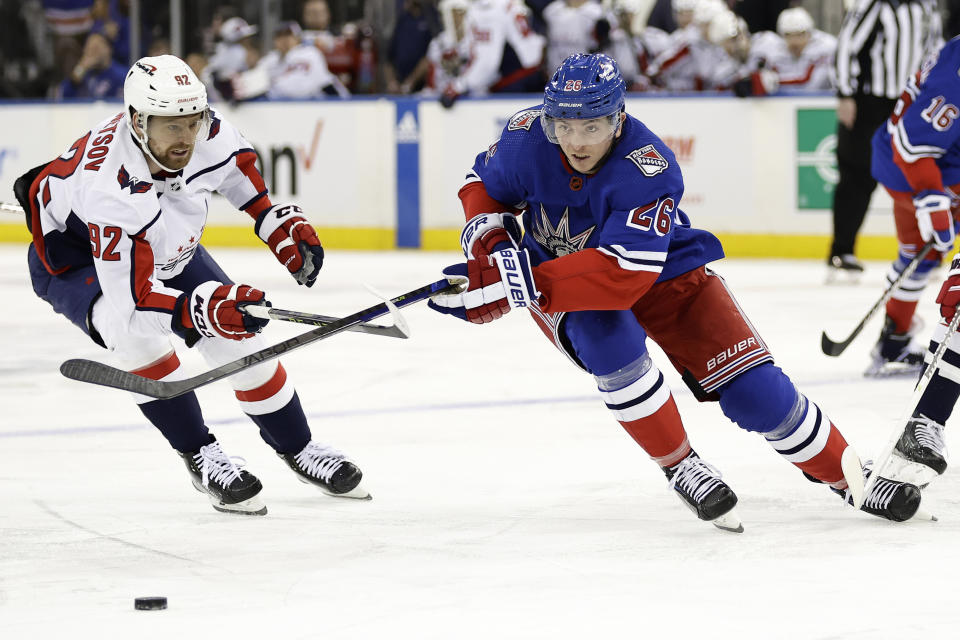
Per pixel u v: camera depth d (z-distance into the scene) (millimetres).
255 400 11023
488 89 32781
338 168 33688
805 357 18578
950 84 15219
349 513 10766
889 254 29719
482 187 10008
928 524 10188
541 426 14273
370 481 11930
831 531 9961
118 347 10164
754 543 9633
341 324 9109
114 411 15344
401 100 33031
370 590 8547
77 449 13383
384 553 9508
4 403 15867
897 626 7707
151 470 12469
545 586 8602
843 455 9930
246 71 35812
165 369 10484
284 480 12008
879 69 25906
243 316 9289
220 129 10445
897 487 10148
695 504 9891
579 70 8914
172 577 8906
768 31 34062
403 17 35719
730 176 30531
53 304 10359
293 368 18125
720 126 30484
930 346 11117
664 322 9852
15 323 22406
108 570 9102
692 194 30906
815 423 9938
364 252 33312
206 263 10914
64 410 15422
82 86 37094
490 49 32344
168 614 8047
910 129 15422
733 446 13078
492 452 13062
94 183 9477
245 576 8914
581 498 11172
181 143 9570
